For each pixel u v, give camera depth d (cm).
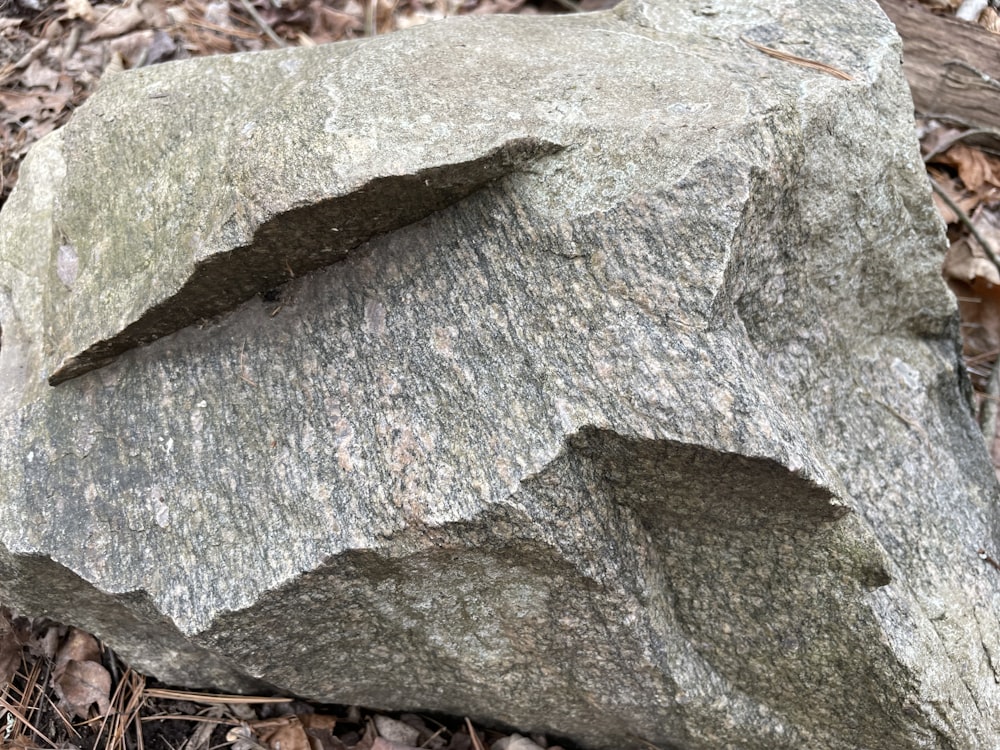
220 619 49
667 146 48
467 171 48
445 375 49
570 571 49
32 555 52
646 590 51
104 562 52
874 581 50
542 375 47
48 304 58
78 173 58
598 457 48
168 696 63
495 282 49
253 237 48
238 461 51
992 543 59
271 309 53
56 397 55
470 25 55
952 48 85
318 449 50
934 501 58
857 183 56
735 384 45
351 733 64
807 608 52
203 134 55
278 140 48
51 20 88
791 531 50
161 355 54
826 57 57
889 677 51
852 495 55
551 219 48
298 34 95
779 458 45
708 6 60
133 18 90
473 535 47
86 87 86
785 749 56
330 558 48
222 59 59
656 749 60
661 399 46
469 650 55
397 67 51
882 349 61
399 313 50
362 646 55
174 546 51
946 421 62
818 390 56
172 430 53
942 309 63
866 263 58
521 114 49
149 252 53
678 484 48
